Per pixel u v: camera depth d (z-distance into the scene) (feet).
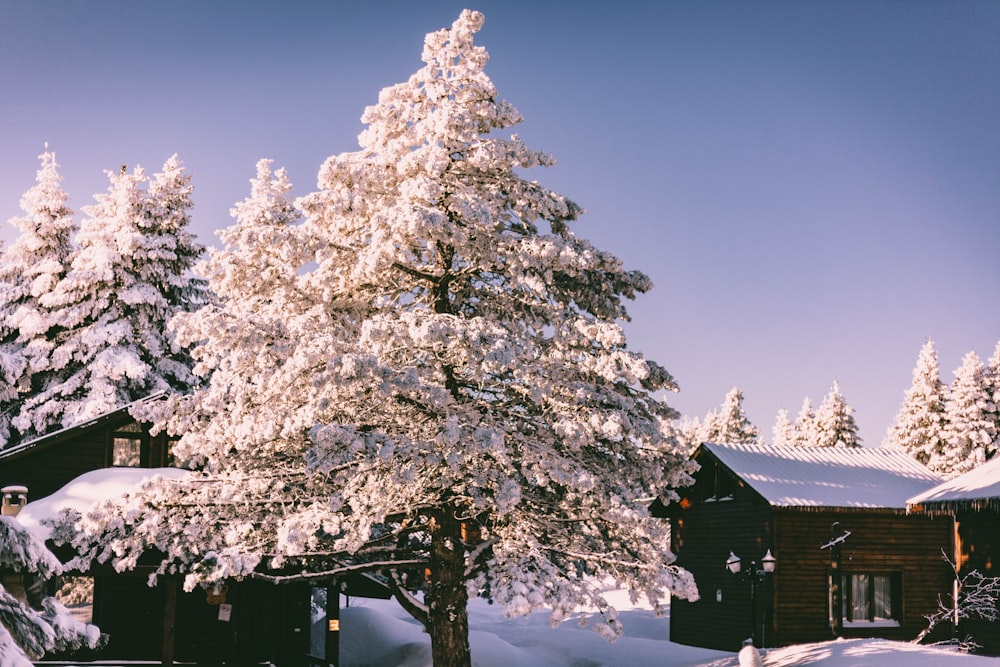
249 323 64.59
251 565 65.98
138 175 137.90
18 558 37.50
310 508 65.31
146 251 134.41
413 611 73.61
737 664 92.58
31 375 134.62
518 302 73.87
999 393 218.59
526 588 64.23
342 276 72.38
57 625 38.70
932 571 110.63
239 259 68.74
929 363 227.61
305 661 94.73
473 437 62.75
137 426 91.86
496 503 63.31
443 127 69.10
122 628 88.69
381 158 72.49
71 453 89.97
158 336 133.80
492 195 72.23
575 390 67.82
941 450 222.07
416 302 76.07
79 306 130.72
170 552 69.15
